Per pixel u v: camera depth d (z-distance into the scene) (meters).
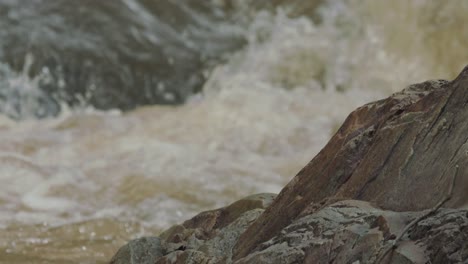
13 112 17.03
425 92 5.67
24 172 12.74
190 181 12.66
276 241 5.21
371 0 19.20
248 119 16.00
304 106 16.84
